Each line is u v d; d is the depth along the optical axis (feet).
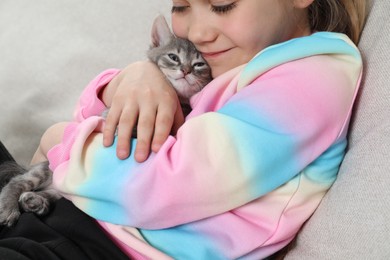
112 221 2.83
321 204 2.86
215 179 2.63
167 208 2.67
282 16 3.12
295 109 2.71
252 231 2.75
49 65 4.93
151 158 2.81
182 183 2.64
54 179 3.03
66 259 2.73
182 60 4.22
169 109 3.14
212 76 3.91
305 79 2.79
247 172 2.63
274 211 2.77
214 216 2.79
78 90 4.85
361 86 2.98
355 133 2.91
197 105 3.29
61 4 5.08
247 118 2.72
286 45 2.97
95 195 2.83
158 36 4.53
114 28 4.92
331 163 2.89
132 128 3.04
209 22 3.09
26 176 3.67
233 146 2.65
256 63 3.00
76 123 3.38
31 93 4.90
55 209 3.10
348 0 3.32
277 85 2.80
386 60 2.85
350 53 2.92
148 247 2.77
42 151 4.12
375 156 2.56
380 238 2.33
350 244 2.50
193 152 2.67
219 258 2.74
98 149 2.97
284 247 3.04
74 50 4.91
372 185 2.49
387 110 2.68
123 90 3.34
